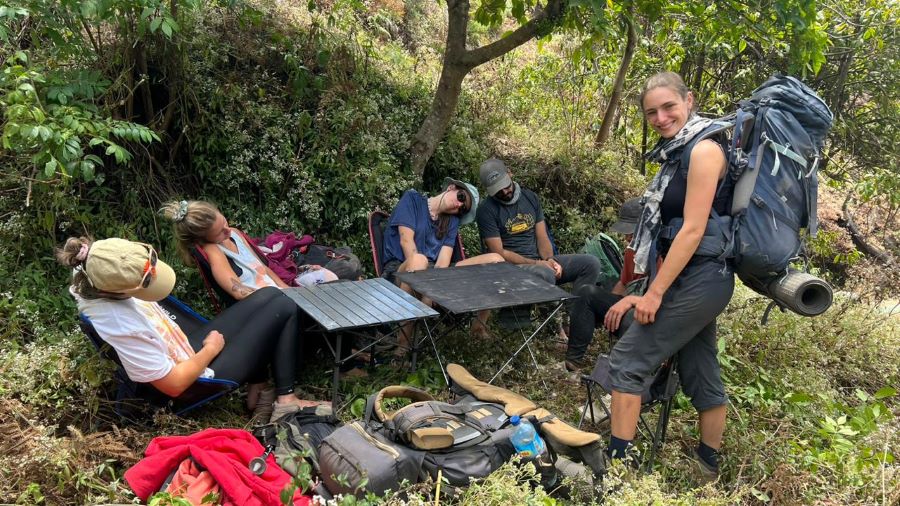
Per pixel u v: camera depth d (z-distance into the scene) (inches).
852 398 161.0
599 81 268.2
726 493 105.0
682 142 103.4
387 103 216.8
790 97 107.2
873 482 106.7
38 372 110.6
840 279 272.5
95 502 87.8
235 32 193.8
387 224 173.9
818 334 175.5
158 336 103.0
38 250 142.6
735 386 146.9
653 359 107.7
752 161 102.8
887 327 191.3
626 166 265.7
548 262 176.1
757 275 107.1
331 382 138.0
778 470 110.4
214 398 114.0
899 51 266.5
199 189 175.2
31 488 85.4
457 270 154.8
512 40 197.9
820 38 183.5
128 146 160.7
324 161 187.5
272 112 183.5
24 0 125.6
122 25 143.3
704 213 100.5
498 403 117.7
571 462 119.4
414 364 139.9
